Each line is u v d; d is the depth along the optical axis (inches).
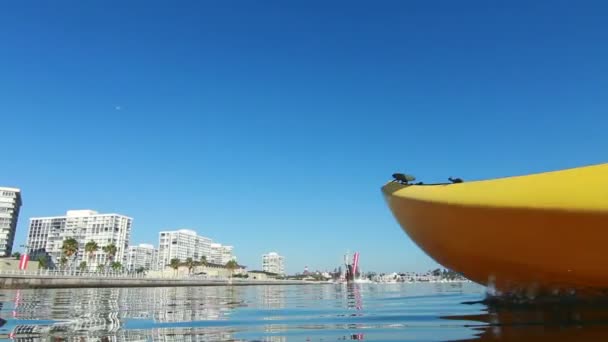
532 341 149.3
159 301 536.1
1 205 4286.4
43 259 3334.2
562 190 200.2
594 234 194.7
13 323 248.4
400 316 256.4
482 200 221.5
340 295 675.4
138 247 6117.1
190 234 6756.9
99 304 467.5
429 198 246.2
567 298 234.4
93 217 5064.0
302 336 184.4
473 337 164.6
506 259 230.8
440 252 266.2
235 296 717.3
